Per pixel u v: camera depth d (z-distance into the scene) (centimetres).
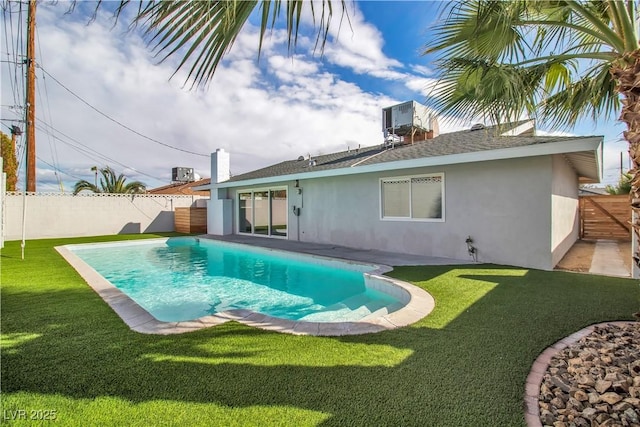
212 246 1465
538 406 239
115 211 1803
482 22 373
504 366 296
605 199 1329
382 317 427
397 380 273
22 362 308
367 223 1106
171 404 243
